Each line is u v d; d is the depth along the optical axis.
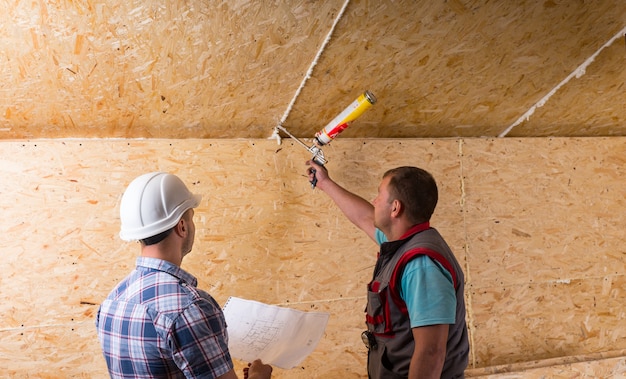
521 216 2.51
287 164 2.17
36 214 1.89
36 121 1.86
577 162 2.59
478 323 2.45
